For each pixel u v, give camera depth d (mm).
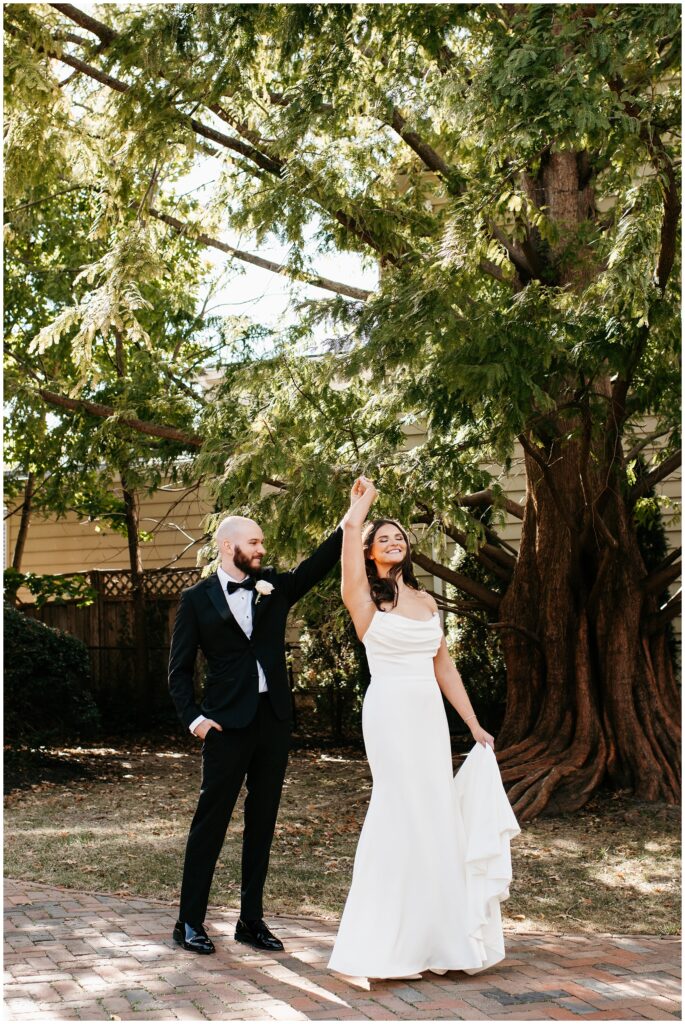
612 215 7902
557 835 7070
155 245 10125
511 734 8789
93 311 7840
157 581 13523
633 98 6156
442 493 6824
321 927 4879
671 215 6184
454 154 8023
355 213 8258
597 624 8508
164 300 12719
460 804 4465
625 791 8008
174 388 10758
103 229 8469
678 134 6551
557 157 8633
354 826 7344
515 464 10891
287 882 5738
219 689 4566
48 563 16016
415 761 4301
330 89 7301
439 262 6707
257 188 8984
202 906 4508
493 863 4273
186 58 7383
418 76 7578
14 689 9719
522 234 7324
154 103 7516
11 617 9906
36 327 12156
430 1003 3830
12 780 9172
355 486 4695
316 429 7484
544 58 5715
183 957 4359
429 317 6402
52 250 12359
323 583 8141
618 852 6562
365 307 7312
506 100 5691
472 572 10719
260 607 4668
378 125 8773
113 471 10664
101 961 4289
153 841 6766
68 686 10078
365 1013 3715
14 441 12008
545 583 8672
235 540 4723
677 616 10609
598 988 4004
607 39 5625
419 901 4184
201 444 8570
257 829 4621
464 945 4176
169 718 13156
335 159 8039
